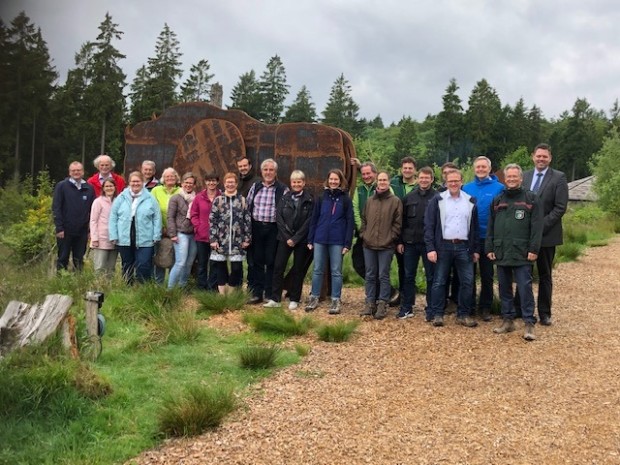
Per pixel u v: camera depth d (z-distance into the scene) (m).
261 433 4.18
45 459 3.75
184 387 4.96
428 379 5.34
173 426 4.18
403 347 6.31
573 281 10.97
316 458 3.84
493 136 68.50
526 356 6.04
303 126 8.95
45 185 23.14
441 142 65.56
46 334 5.07
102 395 4.69
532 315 6.72
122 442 4.02
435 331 6.96
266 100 59.31
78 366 4.78
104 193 8.80
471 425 4.35
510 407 4.71
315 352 6.10
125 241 8.46
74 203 8.87
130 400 4.69
